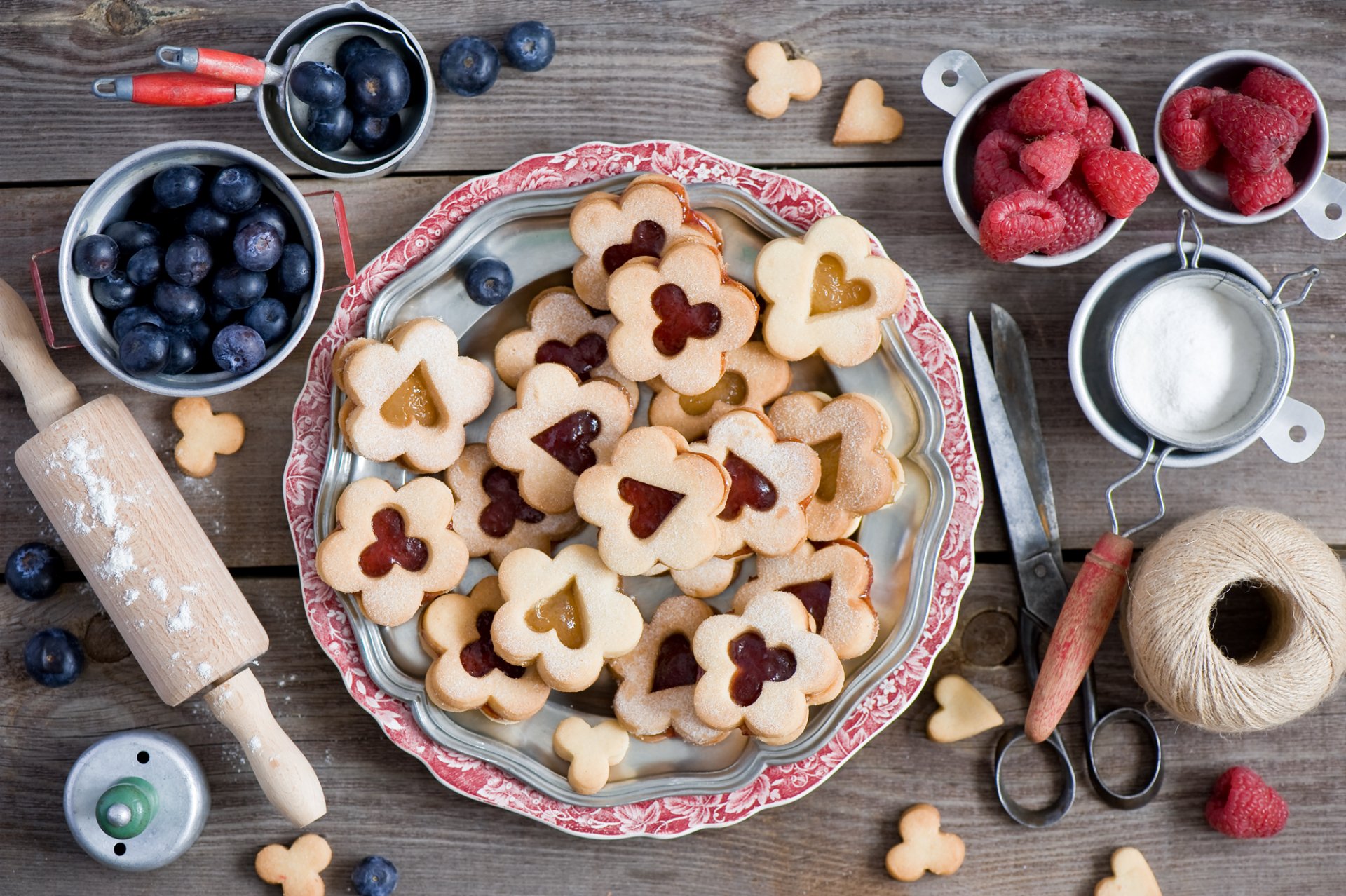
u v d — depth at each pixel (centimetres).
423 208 91
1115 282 89
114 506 85
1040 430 91
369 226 91
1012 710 91
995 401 90
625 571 85
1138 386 89
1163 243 91
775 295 86
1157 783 90
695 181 88
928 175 91
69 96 91
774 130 92
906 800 91
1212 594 86
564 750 87
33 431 91
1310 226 90
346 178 90
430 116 89
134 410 90
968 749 91
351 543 86
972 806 91
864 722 88
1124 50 92
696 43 92
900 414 88
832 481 87
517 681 87
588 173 88
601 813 88
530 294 89
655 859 91
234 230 85
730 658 86
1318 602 86
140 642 85
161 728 91
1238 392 89
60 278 83
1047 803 91
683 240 86
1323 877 92
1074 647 88
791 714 85
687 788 87
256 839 91
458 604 87
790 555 87
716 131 92
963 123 88
